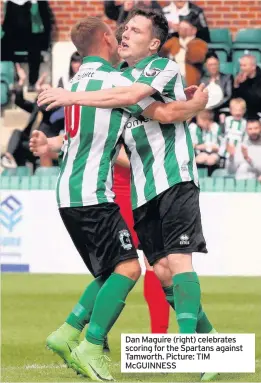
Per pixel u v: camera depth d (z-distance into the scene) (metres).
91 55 10.09
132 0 25.59
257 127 25.22
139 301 18.47
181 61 25.62
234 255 22.67
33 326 15.20
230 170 25.20
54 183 24.50
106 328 9.60
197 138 25.22
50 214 23.20
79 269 23.25
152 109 9.48
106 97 9.27
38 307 17.45
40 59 26.22
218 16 26.09
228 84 25.41
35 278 22.23
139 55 9.91
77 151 9.72
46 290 19.98
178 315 9.55
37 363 11.66
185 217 9.50
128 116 9.72
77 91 9.84
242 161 25.19
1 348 13.02
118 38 10.70
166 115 9.45
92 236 9.66
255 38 25.92
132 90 9.34
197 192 9.70
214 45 25.67
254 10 26.16
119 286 9.55
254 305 17.59
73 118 9.73
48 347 9.93
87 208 9.62
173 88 9.63
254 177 25.16
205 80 25.55
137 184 9.77
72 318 9.95
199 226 9.66
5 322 15.63
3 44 26.17
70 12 26.27
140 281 22.00
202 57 25.53
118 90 9.31
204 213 22.72
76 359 9.60
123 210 12.00
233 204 22.66
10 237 23.31
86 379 9.73
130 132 9.71
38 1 26.17
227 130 25.23
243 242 22.69
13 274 23.08
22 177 24.58
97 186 9.62
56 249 23.22
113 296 9.54
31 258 23.30
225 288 20.30
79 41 10.11
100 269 9.65
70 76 26.17
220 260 22.72
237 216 22.64
